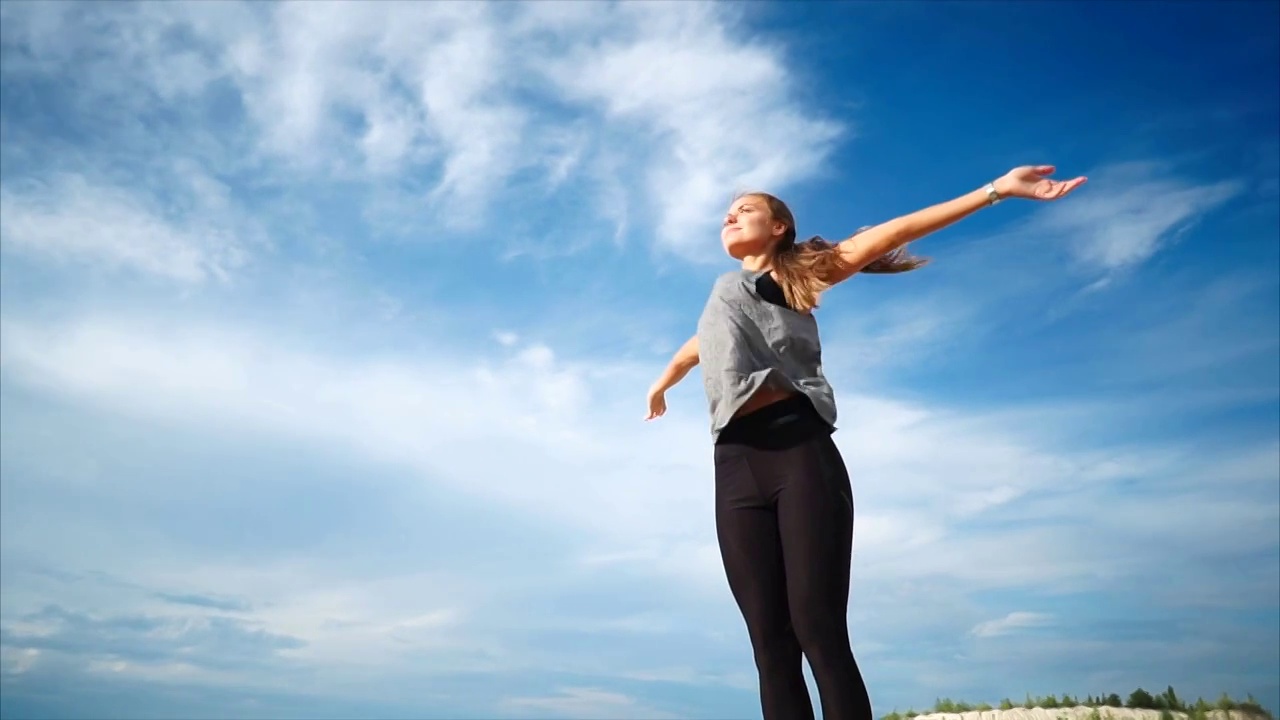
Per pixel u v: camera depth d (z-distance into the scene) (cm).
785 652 259
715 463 274
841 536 253
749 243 289
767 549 262
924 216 257
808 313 281
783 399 265
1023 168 244
